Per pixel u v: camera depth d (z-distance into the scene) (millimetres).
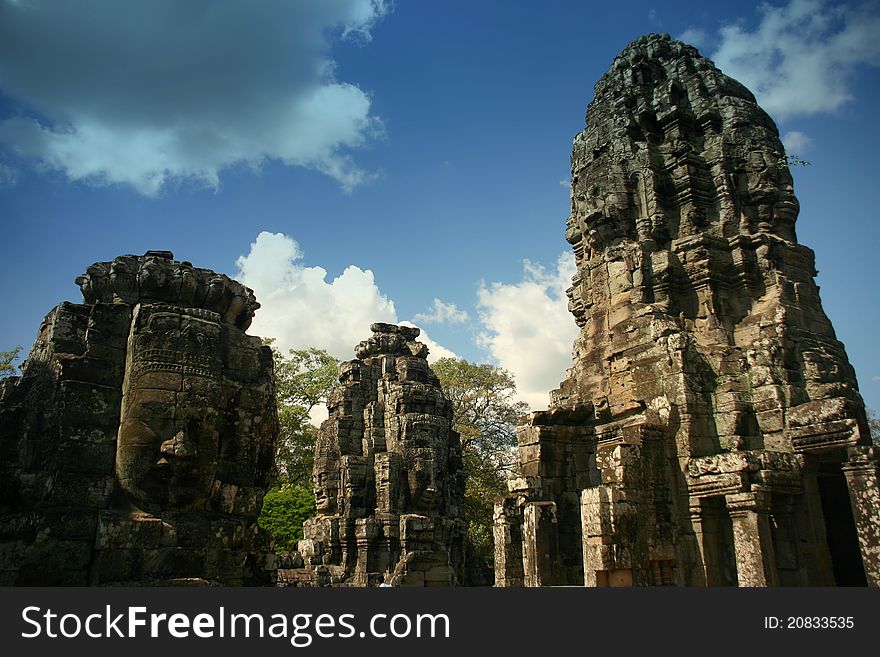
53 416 10047
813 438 12867
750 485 12594
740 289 16078
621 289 16828
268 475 11750
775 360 14234
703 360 14703
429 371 31844
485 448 46531
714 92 18891
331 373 48375
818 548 12719
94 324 10594
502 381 48000
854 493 12039
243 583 10625
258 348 12094
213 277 11672
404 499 28406
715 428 14203
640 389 15070
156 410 10180
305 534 29156
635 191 17891
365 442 29734
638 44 21078
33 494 10000
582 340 18453
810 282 16438
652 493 13406
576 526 15844
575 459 16469
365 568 26547
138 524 9578
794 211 17047
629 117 18891
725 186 17156
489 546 43156
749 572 12148
